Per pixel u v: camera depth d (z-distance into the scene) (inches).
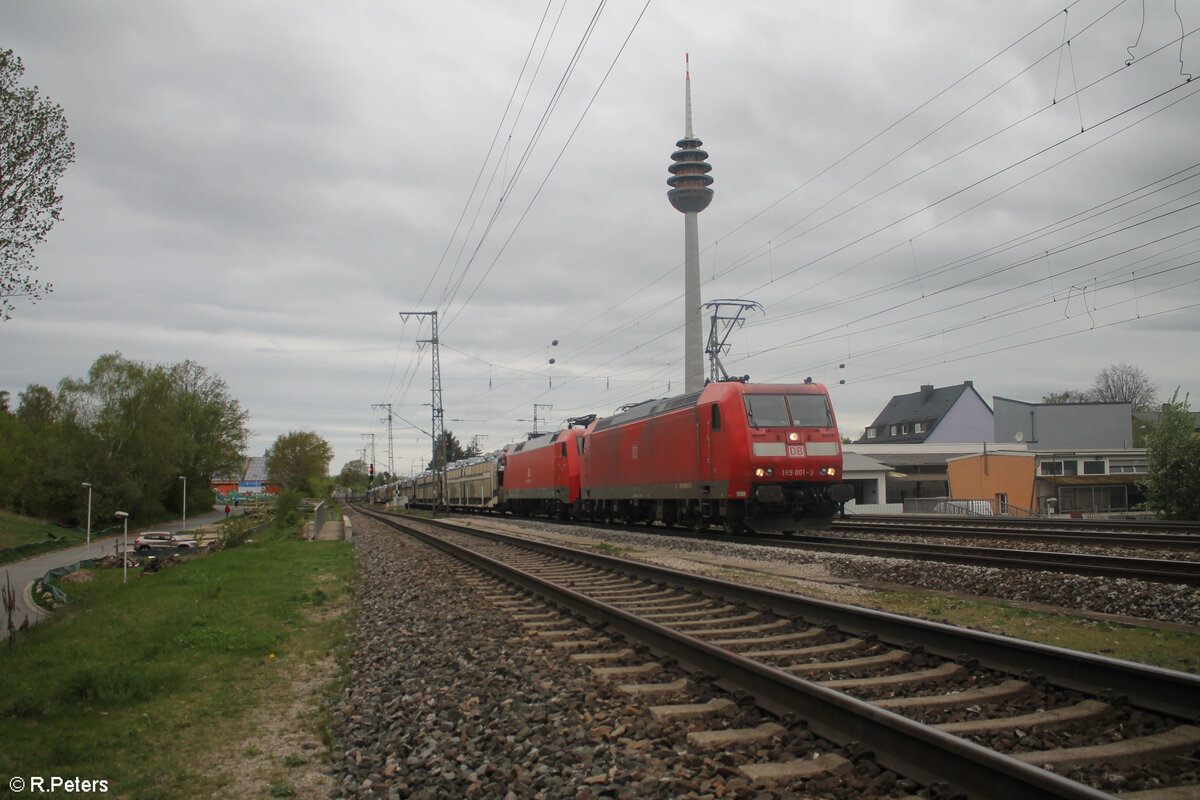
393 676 299.4
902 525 966.4
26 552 1476.4
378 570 690.8
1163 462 1217.4
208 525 2377.0
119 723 239.5
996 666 253.4
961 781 162.2
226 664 321.7
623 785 177.8
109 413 2251.5
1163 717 205.0
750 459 784.9
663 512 1036.5
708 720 220.2
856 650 297.4
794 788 172.6
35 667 315.3
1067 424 2364.7
